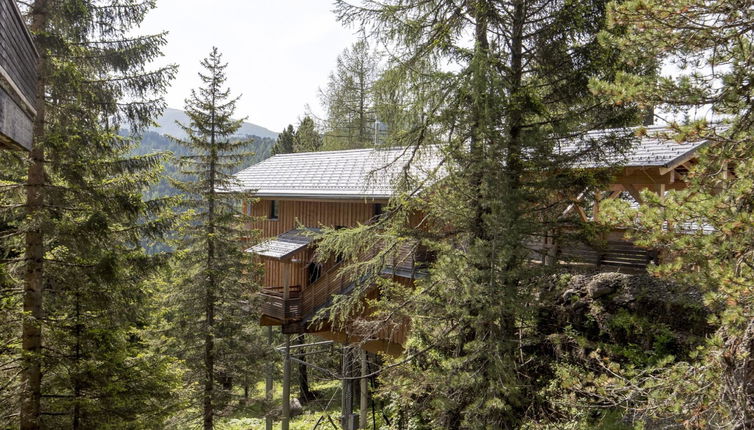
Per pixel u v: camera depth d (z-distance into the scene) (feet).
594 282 37.88
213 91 47.62
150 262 34.19
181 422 45.47
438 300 32.22
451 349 36.37
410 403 33.76
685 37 20.74
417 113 32.09
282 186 66.49
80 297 31.99
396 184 35.32
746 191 18.22
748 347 19.15
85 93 31.63
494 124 29.50
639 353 33.09
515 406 30.48
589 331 36.01
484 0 31.37
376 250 51.39
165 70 34.40
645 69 29.01
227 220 47.11
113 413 32.50
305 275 63.82
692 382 20.49
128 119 34.19
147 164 33.58
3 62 18.70
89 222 29.71
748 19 19.51
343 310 36.86
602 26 29.84
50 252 32.40
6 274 28.48
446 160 31.96
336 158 71.00
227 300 47.96
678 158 38.75
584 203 32.37
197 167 47.67
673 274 20.72
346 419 57.82
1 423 29.22
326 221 62.03
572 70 31.83
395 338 51.62
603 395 24.70
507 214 27.99
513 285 29.22
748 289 17.39
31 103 24.71
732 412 18.88
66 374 30.89
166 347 45.11
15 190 31.40
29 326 30.27
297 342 79.56
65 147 29.55
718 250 18.63
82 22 31.63
